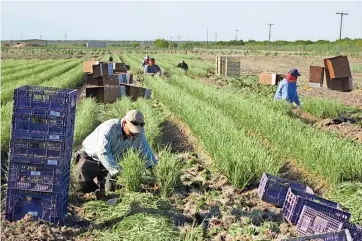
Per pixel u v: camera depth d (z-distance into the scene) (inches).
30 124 265.9
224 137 416.5
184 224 279.6
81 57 2824.8
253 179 362.3
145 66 1183.6
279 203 319.6
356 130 557.6
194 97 714.8
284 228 278.4
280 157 426.0
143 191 326.6
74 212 295.1
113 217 283.0
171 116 629.3
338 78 1002.1
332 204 294.4
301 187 326.3
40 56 2901.1
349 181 354.3
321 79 1068.5
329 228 258.5
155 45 6668.3
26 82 921.5
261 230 275.7
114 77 766.5
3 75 1164.5
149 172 350.0
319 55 3304.6
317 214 265.4
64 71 1401.3
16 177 270.8
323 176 366.0
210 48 5565.9
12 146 267.9
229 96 703.1
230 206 313.3
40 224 268.5
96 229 269.0
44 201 272.2
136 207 291.0
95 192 319.3
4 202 300.2
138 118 312.3
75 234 264.4
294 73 659.4
